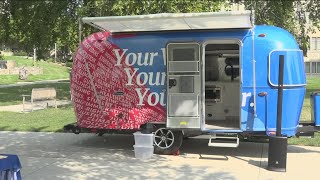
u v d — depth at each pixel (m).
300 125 9.09
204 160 8.77
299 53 8.77
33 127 12.98
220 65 9.95
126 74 9.37
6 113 16.25
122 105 9.43
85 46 9.65
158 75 9.18
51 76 45.84
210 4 16.00
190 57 8.97
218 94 9.95
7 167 5.66
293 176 7.48
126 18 8.12
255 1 22.08
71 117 15.06
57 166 8.19
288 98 8.58
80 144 10.50
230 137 8.91
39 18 17.81
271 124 8.65
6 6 10.02
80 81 9.68
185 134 9.20
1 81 37.03
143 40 9.24
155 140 9.30
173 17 7.89
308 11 26.14
